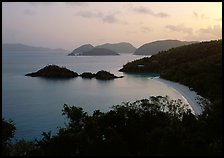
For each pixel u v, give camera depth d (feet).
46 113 188.96
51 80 390.42
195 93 254.06
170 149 59.82
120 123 81.97
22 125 154.71
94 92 292.40
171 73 372.17
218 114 78.64
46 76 428.15
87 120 88.53
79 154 64.80
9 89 305.73
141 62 529.86
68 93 284.61
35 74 435.94
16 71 506.07
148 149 63.57
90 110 208.44
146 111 87.81
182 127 78.95
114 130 76.48
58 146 68.18
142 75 451.94
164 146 60.49
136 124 80.33
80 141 69.00
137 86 332.19
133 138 76.07
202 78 270.87
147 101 95.30
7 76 430.20
